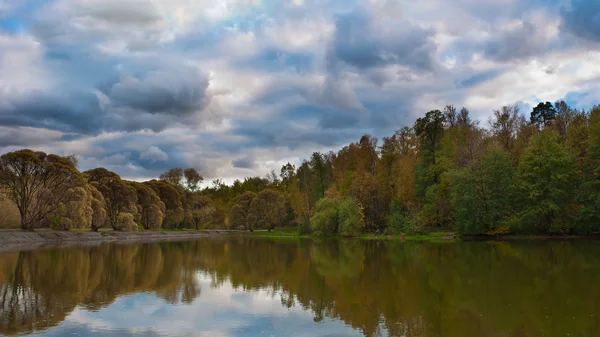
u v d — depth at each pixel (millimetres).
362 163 89062
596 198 54094
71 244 62156
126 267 34781
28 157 65188
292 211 112062
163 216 102000
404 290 24141
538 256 39406
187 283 26891
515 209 60906
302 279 28656
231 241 77625
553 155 57656
